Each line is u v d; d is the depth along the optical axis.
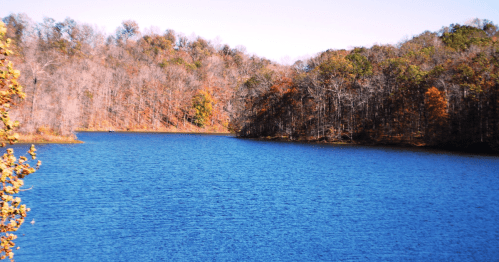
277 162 68.81
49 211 29.75
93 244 22.50
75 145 94.31
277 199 35.25
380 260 20.47
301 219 28.31
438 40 175.38
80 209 30.56
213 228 25.86
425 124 105.19
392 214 30.03
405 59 127.69
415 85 108.75
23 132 91.81
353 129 122.69
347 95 121.25
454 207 32.50
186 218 28.27
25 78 102.69
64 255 20.75
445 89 102.38
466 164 65.50
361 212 30.55
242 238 23.84
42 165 57.59
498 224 27.31
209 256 20.84
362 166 62.66
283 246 22.48
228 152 90.25
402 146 106.38
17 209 9.58
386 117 113.75
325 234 24.77
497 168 59.81
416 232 25.34
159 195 36.50
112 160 67.38
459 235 24.77
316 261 20.28
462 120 96.62
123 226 26.08
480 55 106.50
